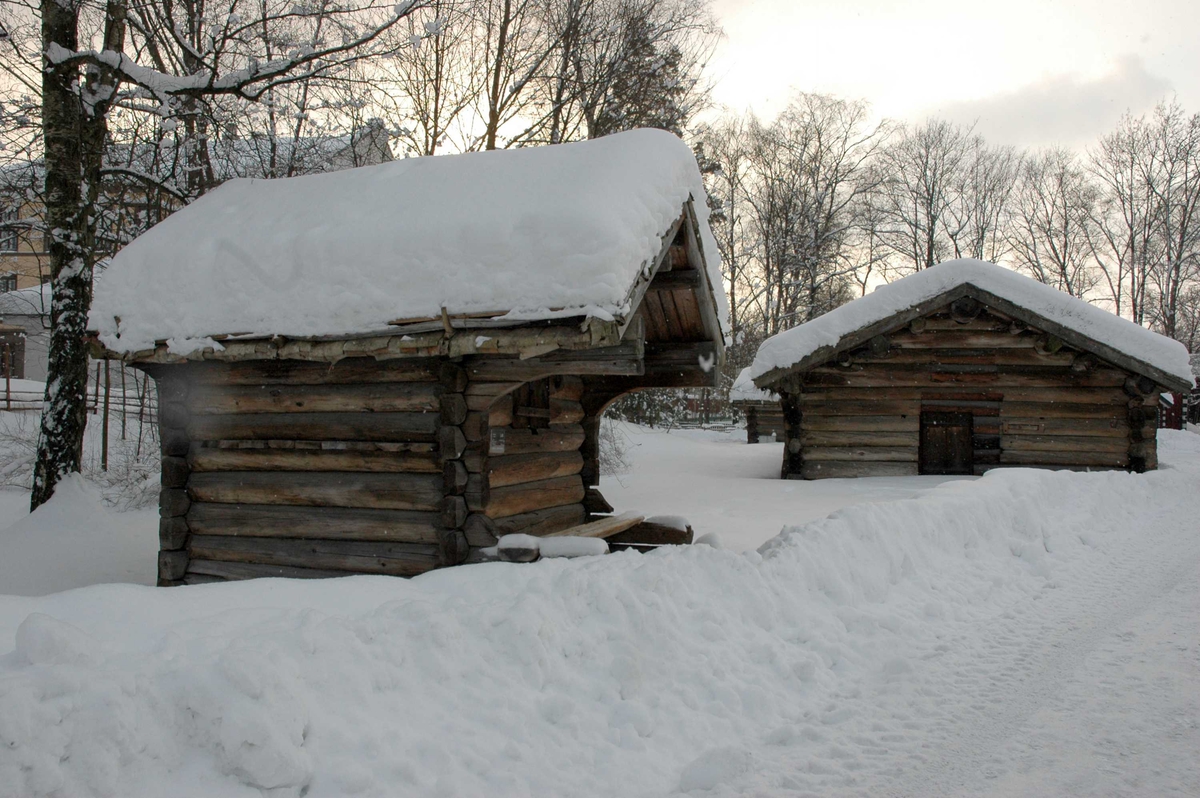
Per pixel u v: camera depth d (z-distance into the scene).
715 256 7.26
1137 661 5.03
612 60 19.53
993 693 4.52
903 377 14.98
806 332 14.87
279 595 4.62
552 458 7.24
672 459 20.53
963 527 7.95
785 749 3.80
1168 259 38.47
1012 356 14.62
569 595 4.37
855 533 6.67
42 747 2.46
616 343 5.14
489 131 18.16
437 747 3.16
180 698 2.82
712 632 4.68
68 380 10.31
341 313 5.73
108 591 4.44
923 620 5.87
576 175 5.89
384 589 4.76
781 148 37.25
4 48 11.08
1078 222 42.28
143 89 11.12
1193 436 25.94
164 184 11.45
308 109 13.69
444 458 5.84
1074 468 14.33
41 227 11.86
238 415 6.66
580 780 3.30
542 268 5.31
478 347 5.39
